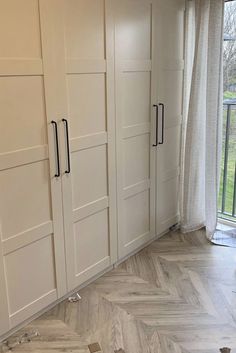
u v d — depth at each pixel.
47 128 1.93
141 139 2.62
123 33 2.28
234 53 2.80
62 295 2.23
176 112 2.91
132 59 2.39
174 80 2.81
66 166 2.08
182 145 3.04
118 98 2.35
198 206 3.12
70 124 2.06
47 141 1.95
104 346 1.87
